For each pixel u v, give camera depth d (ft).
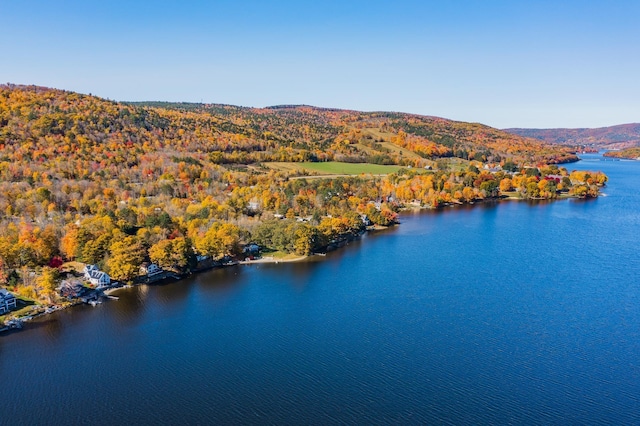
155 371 371.56
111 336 427.33
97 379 360.28
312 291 534.37
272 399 336.49
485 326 444.55
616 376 362.94
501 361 383.86
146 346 410.11
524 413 320.91
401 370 371.56
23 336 426.10
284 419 315.37
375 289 538.88
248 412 322.75
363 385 352.08
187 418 316.81
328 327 444.55
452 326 444.55
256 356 393.50
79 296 504.02
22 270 521.65
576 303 495.82
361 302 501.97
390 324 450.30
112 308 487.20
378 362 383.45
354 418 315.99
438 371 369.91
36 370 371.76
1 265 517.96
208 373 368.68
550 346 407.23
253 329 441.68
